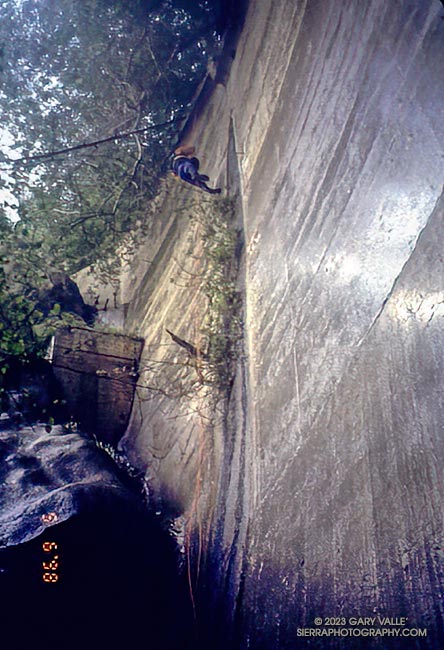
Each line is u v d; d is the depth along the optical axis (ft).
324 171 16.74
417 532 9.60
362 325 12.78
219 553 16.62
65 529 15.46
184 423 22.99
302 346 15.79
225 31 31.27
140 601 16.10
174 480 22.21
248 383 19.25
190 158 26.17
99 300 36.60
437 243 10.62
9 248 21.84
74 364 26.35
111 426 27.04
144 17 32.32
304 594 12.16
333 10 18.20
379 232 12.80
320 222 16.34
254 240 22.18
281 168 20.71
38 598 14.15
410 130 12.37
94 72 32.17
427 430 9.89
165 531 19.36
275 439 15.92
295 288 17.28
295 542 13.12
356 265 13.61
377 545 10.46
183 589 17.40
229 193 25.98
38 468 19.80
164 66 33.68
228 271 23.29
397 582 9.73
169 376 25.46
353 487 11.64
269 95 23.25
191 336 24.66
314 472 13.29
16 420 21.42
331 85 17.30
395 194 12.51
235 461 18.16
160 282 31.83
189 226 29.63
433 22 12.25
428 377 10.13
